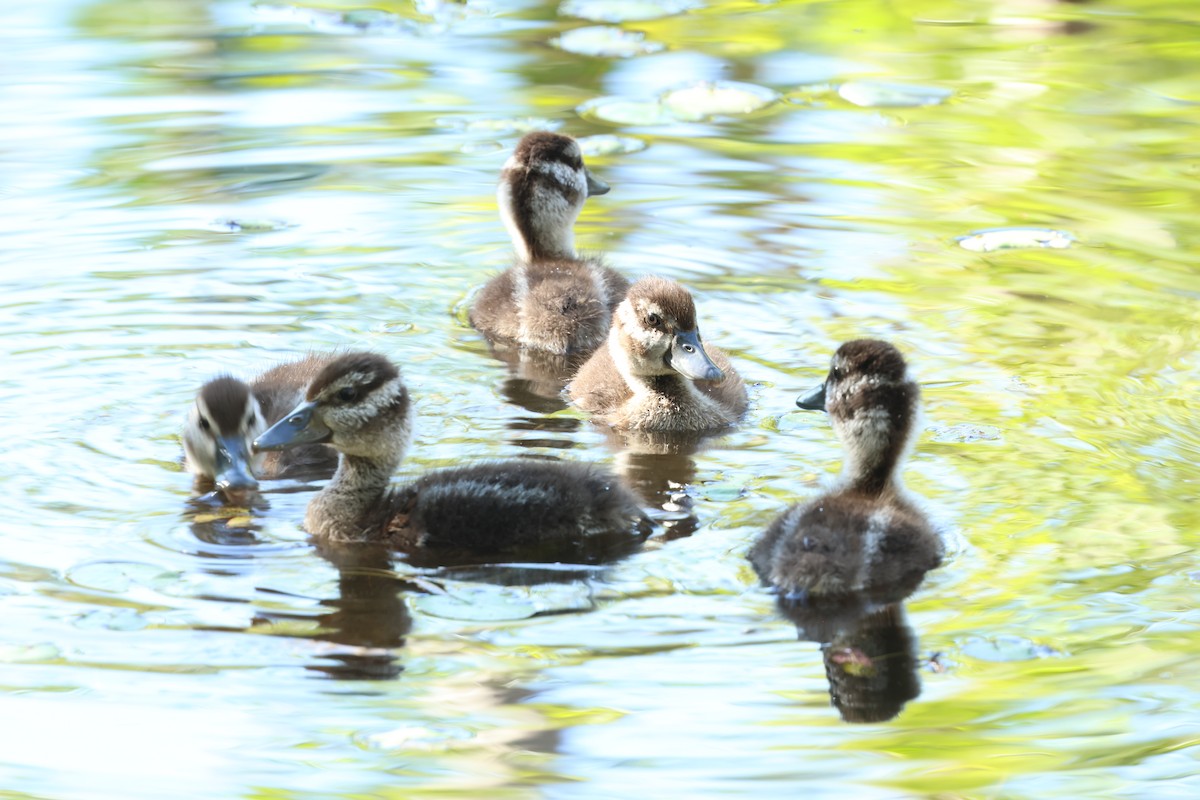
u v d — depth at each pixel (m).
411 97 22.41
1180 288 16.11
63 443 13.05
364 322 15.95
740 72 23.48
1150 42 24.83
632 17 26.31
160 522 11.66
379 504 11.73
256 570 10.84
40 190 18.70
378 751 8.77
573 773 8.58
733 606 10.27
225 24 25.84
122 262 16.91
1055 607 10.18
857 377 11.59
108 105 21.70
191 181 19.25
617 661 9.59
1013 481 12.13
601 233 18.09
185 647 9.73
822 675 9.44
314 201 18.84
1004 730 8.92
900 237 17.70
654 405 13.70
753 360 15.03
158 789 8.41
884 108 22.03
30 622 9.99
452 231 18.22
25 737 8.83
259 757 8.72
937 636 9.86
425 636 9.89
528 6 26.94
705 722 8.99
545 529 11.25
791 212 18.48
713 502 12.05
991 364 14.49
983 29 25.77
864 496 11.45
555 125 21.28
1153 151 20.22
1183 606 10.16
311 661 9.59
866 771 8.57
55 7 26.59
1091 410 13.47
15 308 15.67
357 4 27.06
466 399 14.41
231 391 12.46
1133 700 9.16
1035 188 19.05
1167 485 12.04
